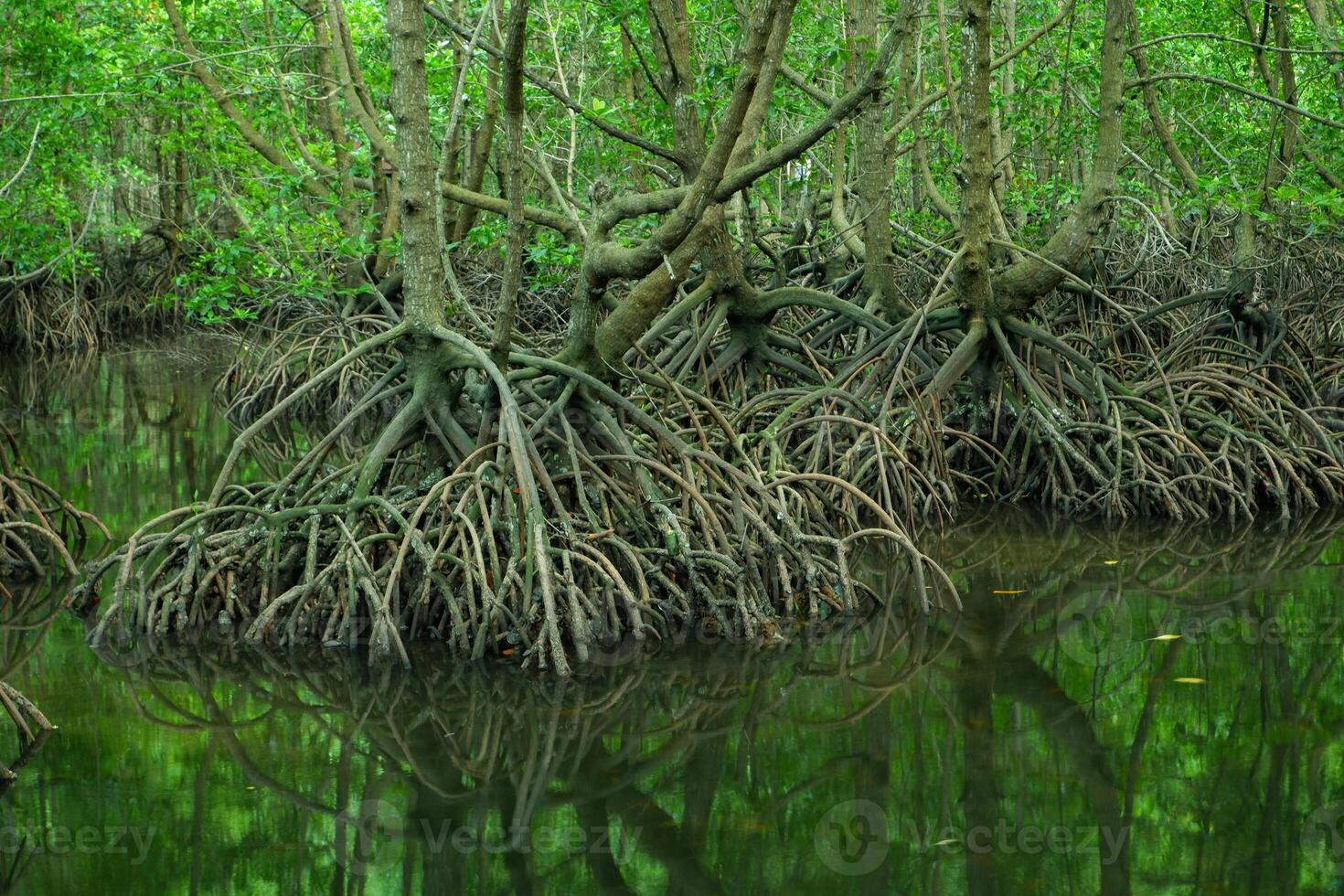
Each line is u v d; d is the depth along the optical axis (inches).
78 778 223.9
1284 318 546.0
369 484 314.2
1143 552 379.6
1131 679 267.7
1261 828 201.5
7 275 984.3
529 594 286.4
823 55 543.8
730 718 252.5
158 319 1127.6
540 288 698.8
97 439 579.8
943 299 485.7
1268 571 354.9
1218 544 388.8
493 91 553.0
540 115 626.5
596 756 235.1
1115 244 650.8
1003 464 458.6
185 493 450.6
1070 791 217.0
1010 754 232.2
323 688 270.1
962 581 351.6
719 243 461.7
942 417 471.2
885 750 235.0
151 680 273.4
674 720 251.4
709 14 530.3
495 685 271.6
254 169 659.4
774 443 381.7
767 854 198.2
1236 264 528.7
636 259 314.0
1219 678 267.1
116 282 1107.3
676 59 434.3
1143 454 438.9
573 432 323.6
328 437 323.6
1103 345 522.6
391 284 663.1
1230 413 463.2
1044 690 264.1
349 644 294.0
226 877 189.3
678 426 390.6
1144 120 674.2
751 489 339.9
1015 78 610.5
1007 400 459.2
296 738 243.3
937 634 304.2
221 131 658.2
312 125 837.2
